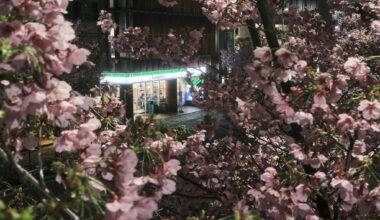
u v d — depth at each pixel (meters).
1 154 2.64
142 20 27.77
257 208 4.58
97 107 6.39
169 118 30.45
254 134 7.57
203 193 6.98
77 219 2.58
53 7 2.46
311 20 9.08
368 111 3.87
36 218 2.55
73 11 24.34
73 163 3.18
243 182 6.97
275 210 4.10
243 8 6.55
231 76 6.98
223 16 6.78
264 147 8.45
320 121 4.98
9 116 2.37
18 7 2.33
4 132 2.70
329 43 8.60
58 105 2.56
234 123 6.93
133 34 8.54
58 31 2.36
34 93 2.33
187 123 28.77
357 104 4.43
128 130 4.53
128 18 26.66
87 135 3.03
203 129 6.91
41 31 2.29
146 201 2.36
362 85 4.67
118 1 26.69
